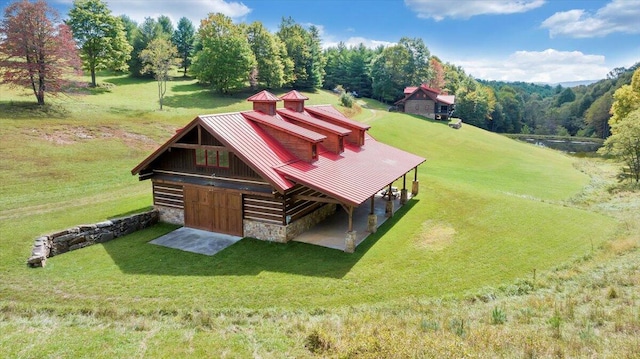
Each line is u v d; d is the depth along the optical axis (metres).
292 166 18.05
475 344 8.91
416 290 13.63
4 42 36.59
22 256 15.41
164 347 8.91
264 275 14.48
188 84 69.75
